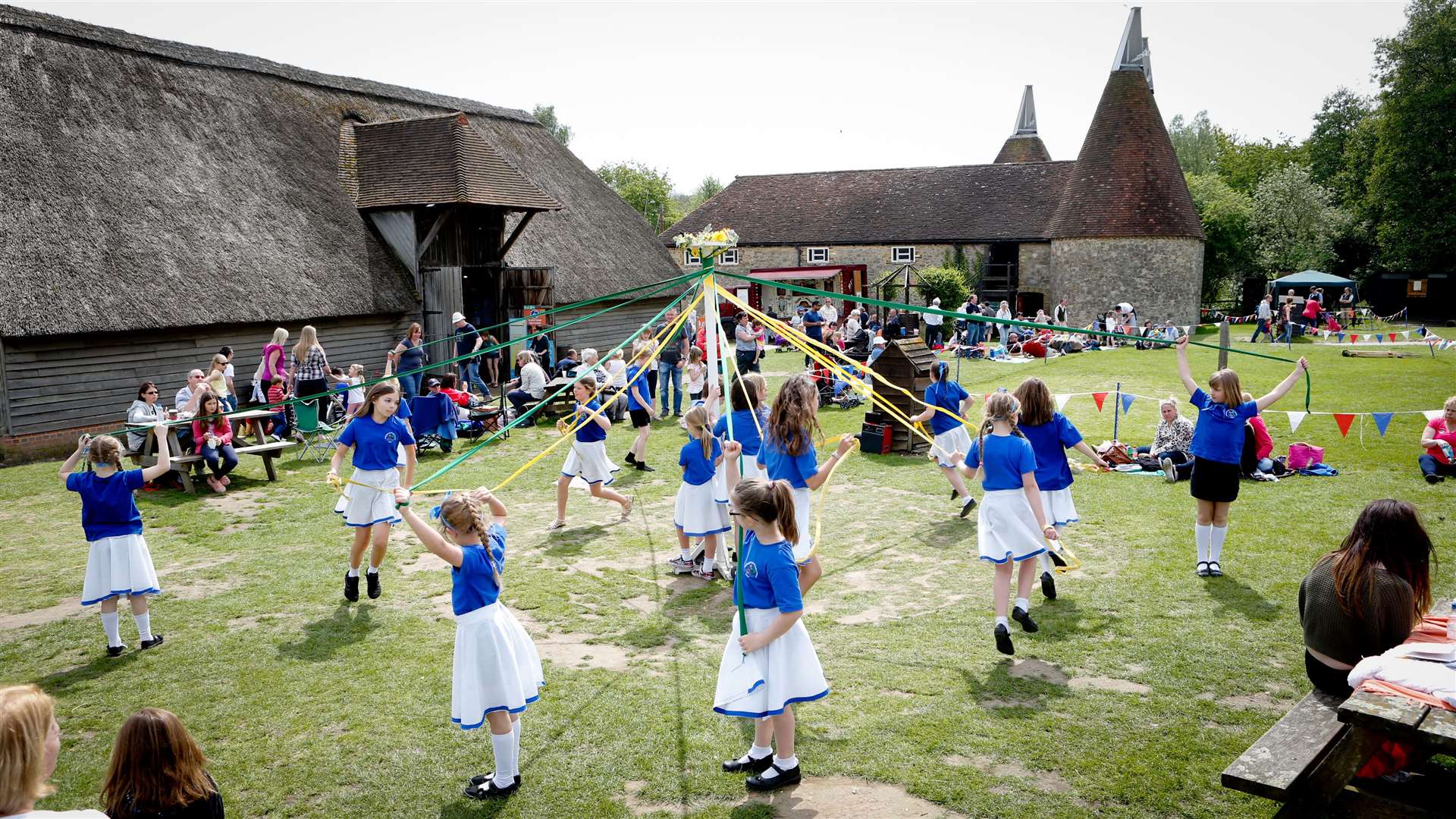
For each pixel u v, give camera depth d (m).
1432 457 10.42
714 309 7.96
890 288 38.41
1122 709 5.25
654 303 28.23
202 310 15.73
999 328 28.53
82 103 16.62
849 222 39.84
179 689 5.95
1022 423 6.96
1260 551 8.01
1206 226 42.47
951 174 40.41
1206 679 5.60
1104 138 35.09
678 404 17.00
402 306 19.47
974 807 4.34
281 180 19.12
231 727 5.41
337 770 4.90
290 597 7.68
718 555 7.93
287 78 21.89
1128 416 15.32
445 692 5.84
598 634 6.73
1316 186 47.00
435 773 4.87
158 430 6.59
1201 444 7.26
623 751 5.02
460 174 19.83
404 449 7.63
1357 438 12.93
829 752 4.89
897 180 41.09
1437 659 3.89
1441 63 40.47
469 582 4.61
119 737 3.38
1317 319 32.50
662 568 8.25
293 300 17.30
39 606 7.67
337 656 6.43
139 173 16.53
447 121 20.56
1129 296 34.28
